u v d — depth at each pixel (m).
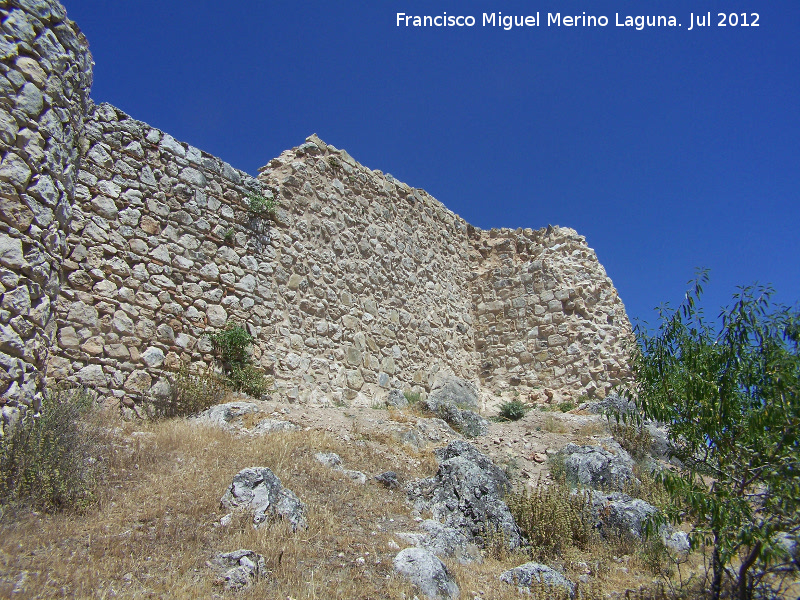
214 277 12.59
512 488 10.66
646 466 12.27
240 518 6.59
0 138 6.62
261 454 8.62
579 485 10.19
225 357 12.31
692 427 6.62
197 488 7.17
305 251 14.95
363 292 16.52
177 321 11.62
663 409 6.72
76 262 10.24
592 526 9.09
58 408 7.54
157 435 8.89
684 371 6.68
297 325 14.20
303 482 8.15
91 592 4.90
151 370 10.93
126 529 6.11
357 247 16.69
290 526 6.74
